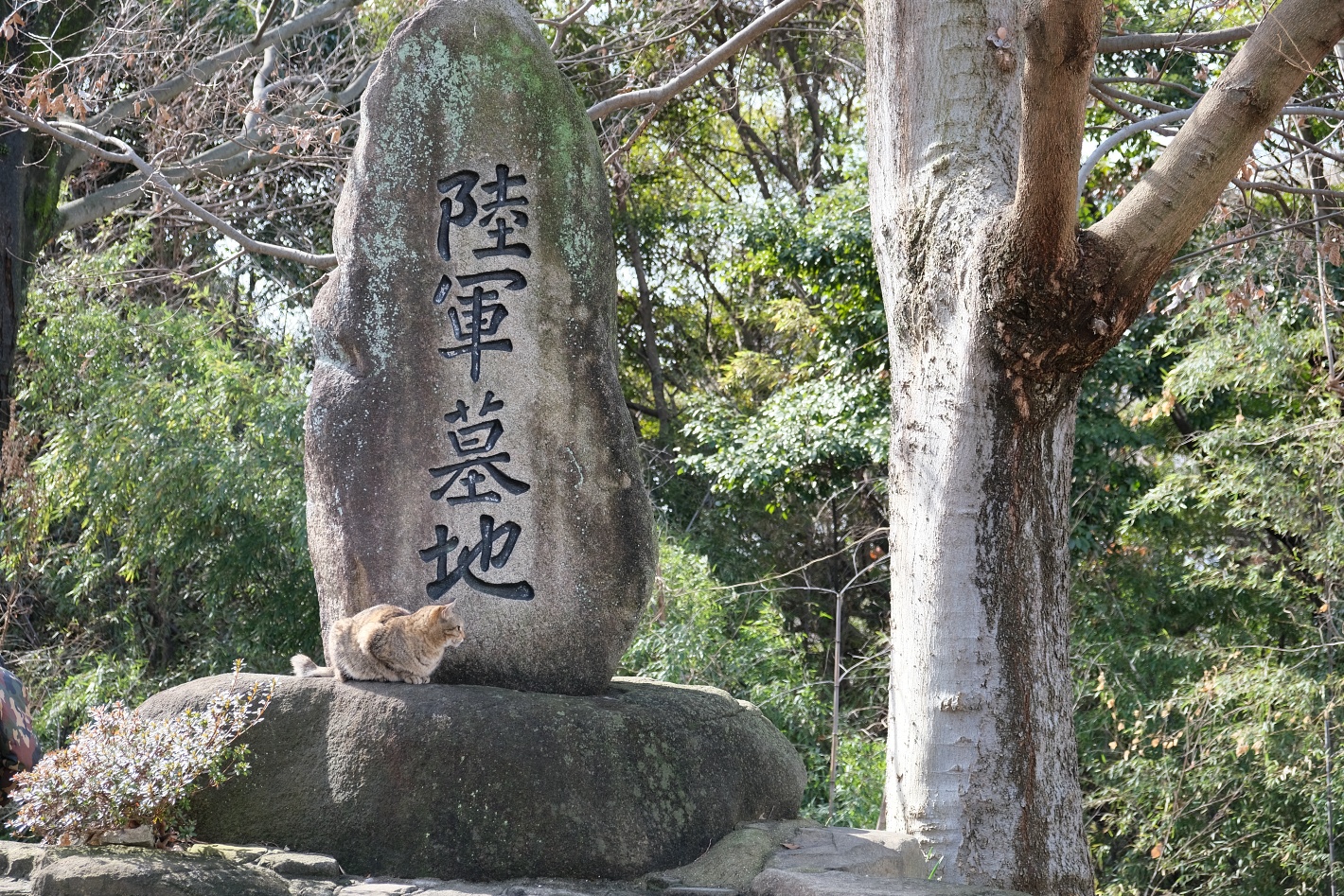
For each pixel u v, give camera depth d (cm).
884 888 376
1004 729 479
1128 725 1112
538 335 502
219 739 409
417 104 514
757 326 1870
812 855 428
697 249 1869
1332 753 970
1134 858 1105
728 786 455
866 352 1281
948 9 526
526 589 484
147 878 356
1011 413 484
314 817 421
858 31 1394
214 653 1229
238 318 1300
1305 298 805
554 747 425
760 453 1290
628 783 429
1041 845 475
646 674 1002
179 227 1335
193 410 1095
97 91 955
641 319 1855
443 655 474
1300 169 1080
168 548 1162
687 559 1084
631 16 1260
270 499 1108
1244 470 1034
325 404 504
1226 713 1009
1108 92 768
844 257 1252
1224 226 1041
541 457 494
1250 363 1008
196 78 957
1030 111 406
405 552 488
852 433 1238
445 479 492
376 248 507
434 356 500
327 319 511
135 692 1157
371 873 412
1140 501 1122
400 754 421
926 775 488
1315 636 1106
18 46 888
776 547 1591
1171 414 1330
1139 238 447
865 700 1330
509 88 516
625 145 812
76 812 384
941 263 502
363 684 449
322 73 1112
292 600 1198
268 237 1442
